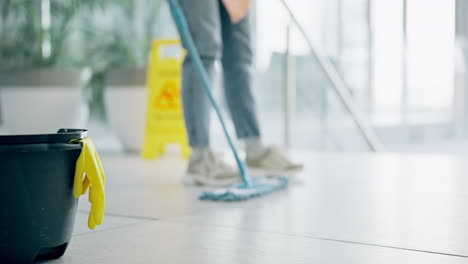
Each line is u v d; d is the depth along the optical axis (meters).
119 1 3.70
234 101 1.67
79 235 0.94
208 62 1.58
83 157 0.72
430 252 0.81
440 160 2.36
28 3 3.37
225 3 1.54
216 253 0.81
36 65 3.29
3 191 0.67
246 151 1.70
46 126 3.01
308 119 3.70
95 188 0.72
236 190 1.35
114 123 3.13
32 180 0.68
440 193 1.41
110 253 0.81
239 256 0.79
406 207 1.21
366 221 1.05
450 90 3.40
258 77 3.58
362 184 1.61
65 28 3.42
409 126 3.46
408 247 0.84
